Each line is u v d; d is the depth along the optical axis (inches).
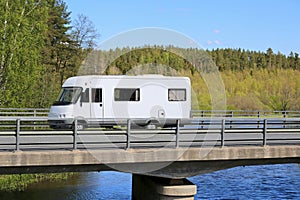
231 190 1122.0
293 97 3348.9
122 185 1113.4
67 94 980.6
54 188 1053.8
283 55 4261.8
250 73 3715.6
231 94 3265.3
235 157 695.7
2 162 585.3
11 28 1471.5
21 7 1567.4
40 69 1544.0
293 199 1034.1
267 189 1138.7
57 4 2311.8
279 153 717.3
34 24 1614.2
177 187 703.7
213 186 1170.0
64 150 620.7
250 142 759.1
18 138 600.4
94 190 1046.4
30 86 1486.2
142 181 809.5
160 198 713.0
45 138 786.8
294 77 3786.9
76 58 2122.3
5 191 1001.5
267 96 3361.2
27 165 595.5
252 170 1433.3
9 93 1418.6
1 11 1494.8
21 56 1475.1
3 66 1453.0
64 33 2228.1
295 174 1355.8
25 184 1079.0
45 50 2085.4
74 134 624.4
